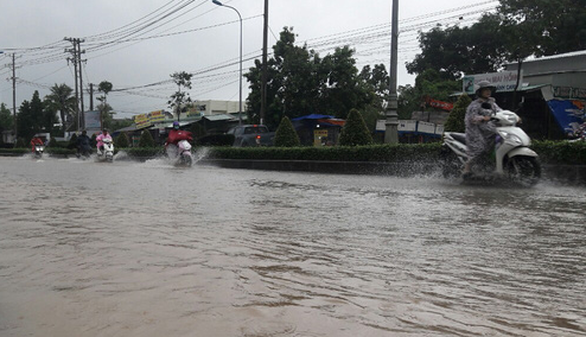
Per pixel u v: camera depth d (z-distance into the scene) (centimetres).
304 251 338
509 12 2211
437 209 548
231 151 1883
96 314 208
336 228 431
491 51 3569
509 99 1886
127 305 219
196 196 698
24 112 6450
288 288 248
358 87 3216
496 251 338
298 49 3158
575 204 586
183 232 409
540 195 690
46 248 343
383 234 402
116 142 3128
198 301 225
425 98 2606
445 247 351
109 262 301
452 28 3662
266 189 814
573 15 2442
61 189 805
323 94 3225
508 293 243
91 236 390
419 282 262
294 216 503
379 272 282
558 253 330
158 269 283
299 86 3098
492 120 833
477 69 3606
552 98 1759
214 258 313
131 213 525
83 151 2461
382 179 1074
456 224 448
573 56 1873
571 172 863
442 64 3778
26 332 189
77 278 264
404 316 208
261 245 357
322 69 3131
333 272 281
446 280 266
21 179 1047
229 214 518
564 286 256
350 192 755
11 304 222
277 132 1838
